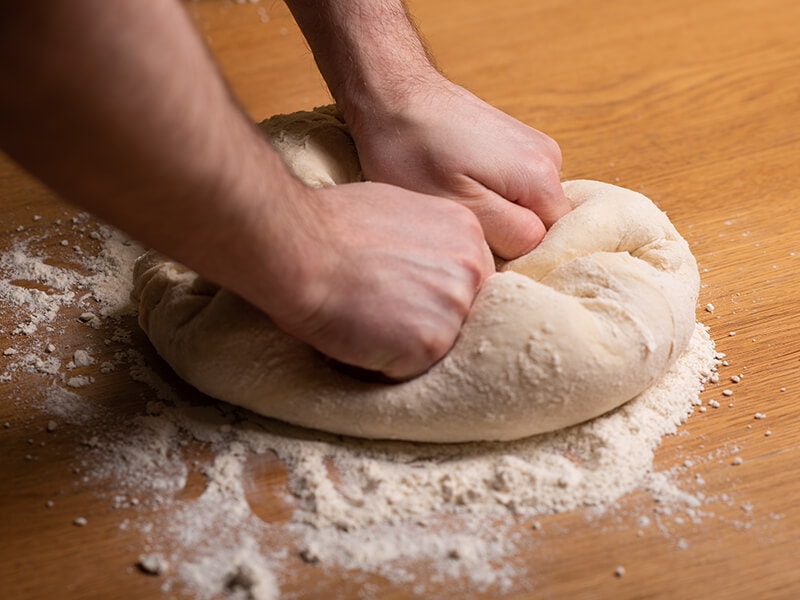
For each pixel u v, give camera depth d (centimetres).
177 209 48
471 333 58
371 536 55
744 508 56
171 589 53
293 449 59
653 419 60
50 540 55
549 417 58
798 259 72
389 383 58
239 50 98
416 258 57
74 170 46
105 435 60
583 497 56
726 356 66
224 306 59
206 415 61
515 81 93
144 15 44
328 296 55
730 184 79
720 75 92
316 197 56
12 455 59
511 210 64
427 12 105
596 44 98
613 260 61
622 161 82
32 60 42
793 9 102
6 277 71
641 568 53
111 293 70
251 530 55
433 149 65
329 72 69
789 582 53
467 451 59
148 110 45
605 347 58
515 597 52
